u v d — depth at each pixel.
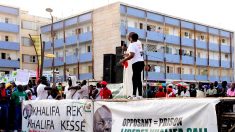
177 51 53.06
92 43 47.75
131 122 6.53
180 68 52.69
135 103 6.50
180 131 5.68
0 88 14.32
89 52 48.25
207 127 5.31
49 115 8.80
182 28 54.41
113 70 14.51
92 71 47.62
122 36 44.84
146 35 47.91
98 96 14.34
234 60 62.22
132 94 8.50
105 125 7.11
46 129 8.89
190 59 54.09
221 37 60.97
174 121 5.77
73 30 51.66
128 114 6.61
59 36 53.84
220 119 5.36
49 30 54.28
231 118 5.29
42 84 12.70
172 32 52.91
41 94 12.56
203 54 57.44
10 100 13.91
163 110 5.96
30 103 9.60
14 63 50.50
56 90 13.33
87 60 48.44
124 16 45.72
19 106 13.66
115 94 14.02
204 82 54.34
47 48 54.53
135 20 47.81
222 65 59.81
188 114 5.58
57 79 32.47
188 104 5.60
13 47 50.69
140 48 8.48
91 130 7.49
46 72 31.75
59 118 8.45
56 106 8.56
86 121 7.63
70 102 8.11
